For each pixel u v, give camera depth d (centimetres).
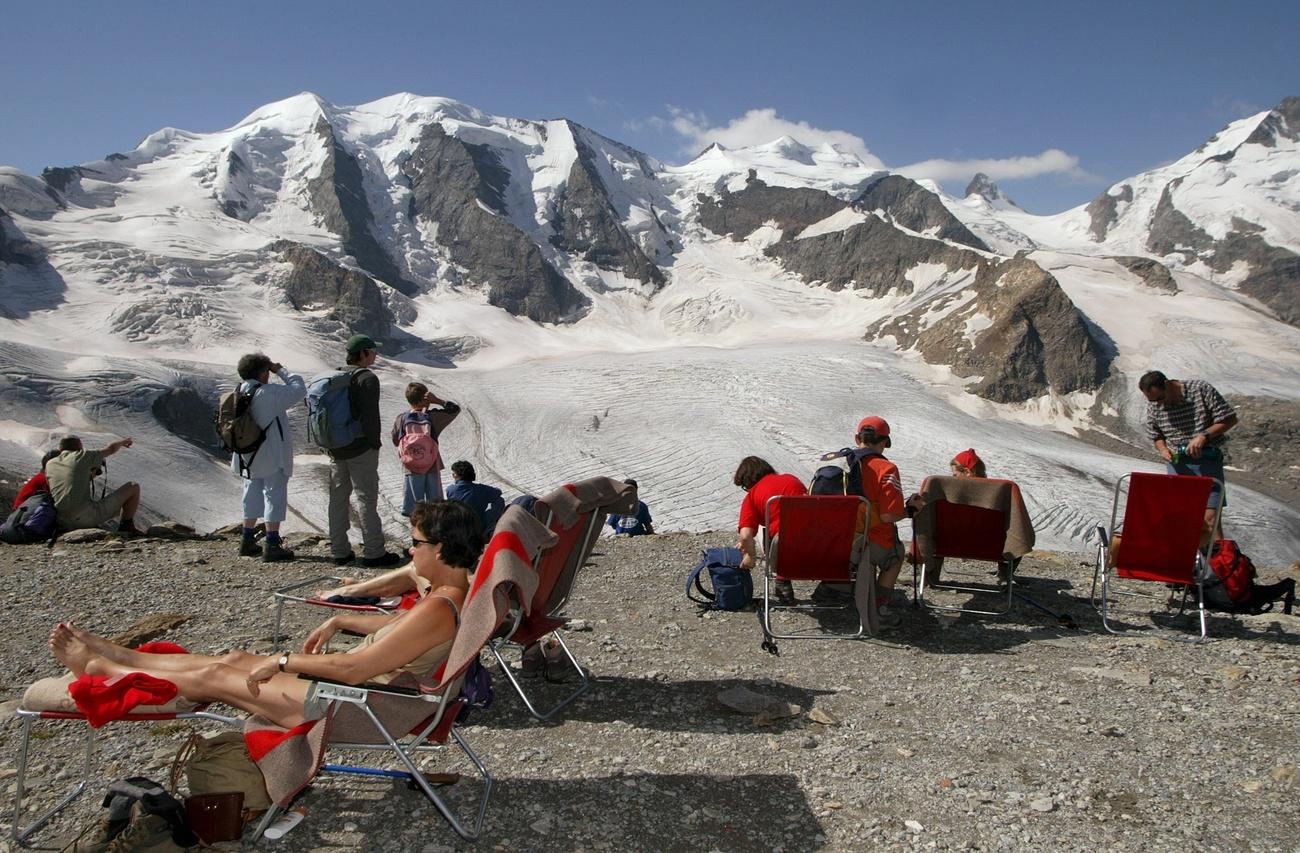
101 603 679
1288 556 6844
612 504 520
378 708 339
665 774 402
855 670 560
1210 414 735
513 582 335
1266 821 361
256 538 962
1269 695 516
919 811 369
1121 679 543
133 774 386
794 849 342
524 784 390
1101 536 673
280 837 338
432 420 865
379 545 834
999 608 728
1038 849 339
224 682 331
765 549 653
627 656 582
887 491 634
